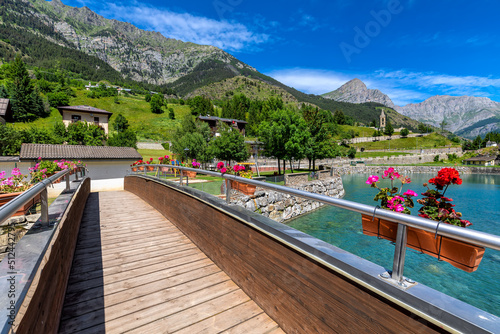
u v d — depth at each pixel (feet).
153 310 7.21
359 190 86.74
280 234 5.86
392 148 307.78
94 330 6.39
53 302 5.81
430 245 3.96
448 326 2.72
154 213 19.01
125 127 222.28
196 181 13.79
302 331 5.24
